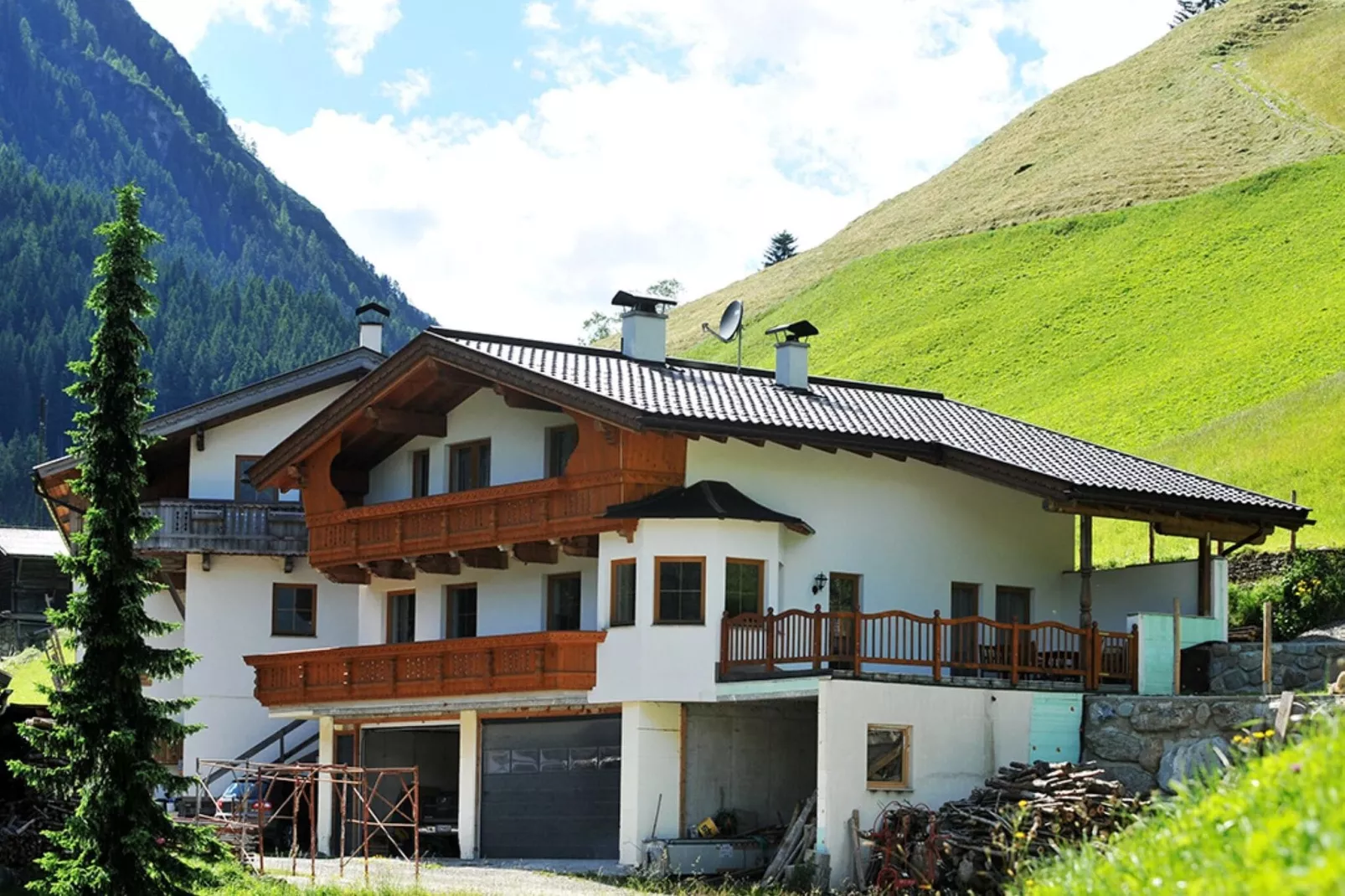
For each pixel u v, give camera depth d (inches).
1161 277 3538.4
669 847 1128.2
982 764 1095.0
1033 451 1295.5
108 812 885.2
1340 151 3937.0
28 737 898.7
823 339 4229.8
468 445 1360.7
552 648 1197.1
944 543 1286.9
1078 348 3302.2
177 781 910.4
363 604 1469.0
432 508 1310.3
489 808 1282.0
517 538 1242.0
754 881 1090.7
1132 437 2527.1
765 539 1177.4
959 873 943.0
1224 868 370.0
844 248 5280.5
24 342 6540.4
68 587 2778.1
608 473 1176.8
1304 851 342.3
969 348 3622.0
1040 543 1342.3
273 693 1425.9
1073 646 1213.1
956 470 1228.5
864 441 1196.5
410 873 1107.9
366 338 1700.3
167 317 7190.0
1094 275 3742.6
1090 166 4761.3
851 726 1048.2
